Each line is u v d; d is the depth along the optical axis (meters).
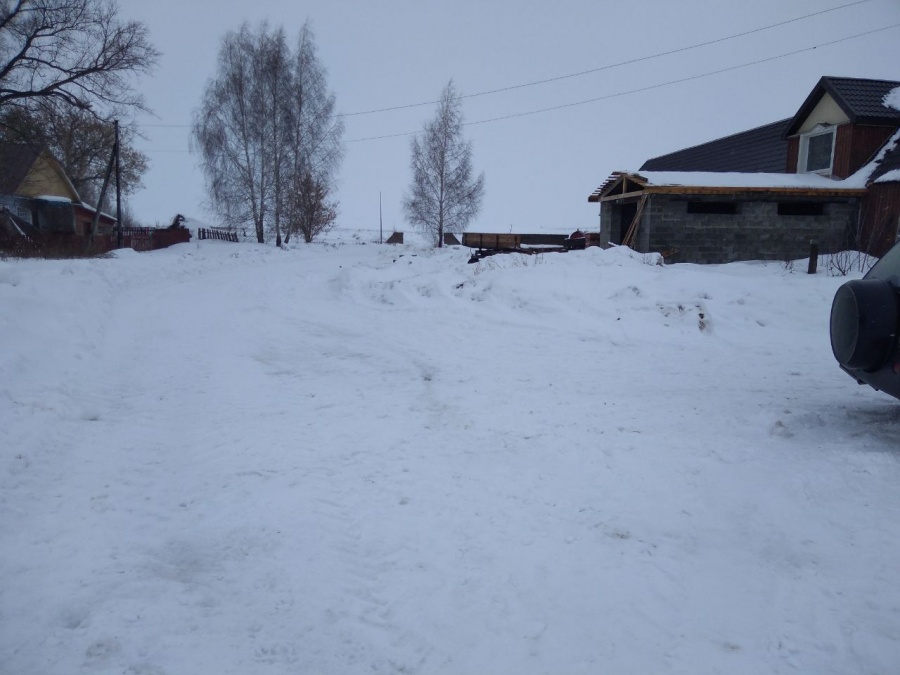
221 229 49.88
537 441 5.88
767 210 19.05
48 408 6.46
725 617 3.21
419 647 3.07
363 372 8.93
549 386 7.97
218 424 6.51
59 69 30.89
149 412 6.88
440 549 4.00
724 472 4.93
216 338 11.15
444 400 7.43
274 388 8.01
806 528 4.04
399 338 11.37
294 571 3.76
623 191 20.67
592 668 2.88
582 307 12.49
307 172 45.19
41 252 25.00
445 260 22.14
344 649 3.06
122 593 3.49
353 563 3.85
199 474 5.21
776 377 8.16
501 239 24.41
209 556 3.94
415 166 45.34
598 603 3.38
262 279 20.02
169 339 10.86
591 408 6.88
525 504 4.59
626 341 10.78
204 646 3.06
